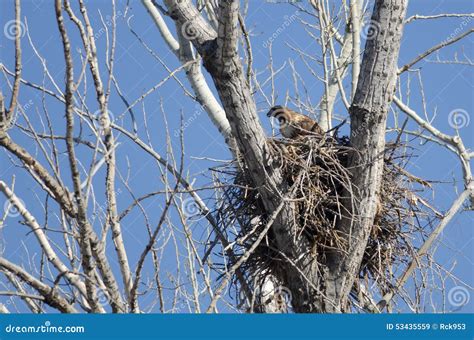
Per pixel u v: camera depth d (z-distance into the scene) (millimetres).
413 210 15227
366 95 13836
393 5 13719
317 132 16438
